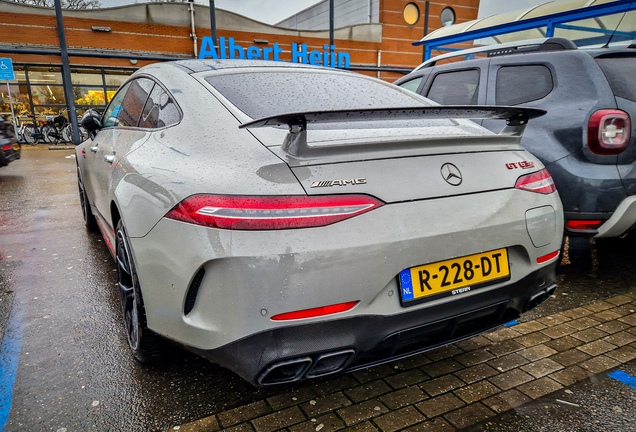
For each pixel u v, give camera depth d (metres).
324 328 1.45
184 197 1.54
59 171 9.41
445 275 1.62
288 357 1.44
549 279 1.95
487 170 1.77
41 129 16.11
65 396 1.95
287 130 1.73
